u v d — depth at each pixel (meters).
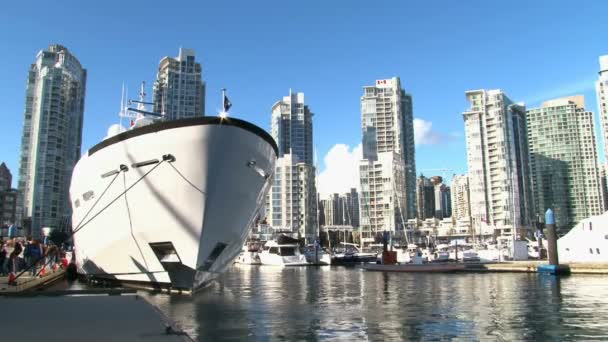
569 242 54.47
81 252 26.92
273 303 23.78
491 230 131.88
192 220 20.55
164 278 22.84
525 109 170.62
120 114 28.55
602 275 45.47
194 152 19.66
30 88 132.50
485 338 14.70
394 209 137.38
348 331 15.74
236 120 20.12
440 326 16.86
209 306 20.53
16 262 25.17
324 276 49.66
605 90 154.38
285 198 149.75
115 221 22.17
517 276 46.22
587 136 174.75
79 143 144.88
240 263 89.19
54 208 124.75
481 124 155.88
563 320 18.36
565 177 174.62
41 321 8.12
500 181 148.62
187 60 116.19
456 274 50.62
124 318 8.42
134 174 20.86
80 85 142.62
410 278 45.38
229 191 20.81
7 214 124.94
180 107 110.25
